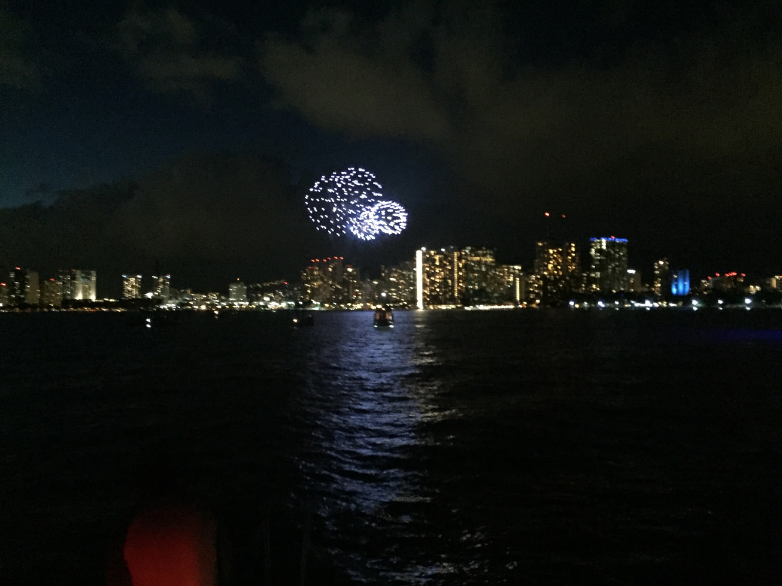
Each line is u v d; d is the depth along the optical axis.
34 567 8.46
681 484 12.46
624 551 8.96
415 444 16.59
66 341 83.56
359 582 7.67
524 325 134.00
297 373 38.25
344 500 11.38
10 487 12.49
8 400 26.47
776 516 10.44
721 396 26.19
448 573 8.16
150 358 52.00
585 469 13.75
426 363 45.66
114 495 11.88
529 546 9.10
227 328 130.88
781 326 114.44
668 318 169.38
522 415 21.41
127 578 3.79
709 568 8.38
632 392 27.73
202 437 17.64
